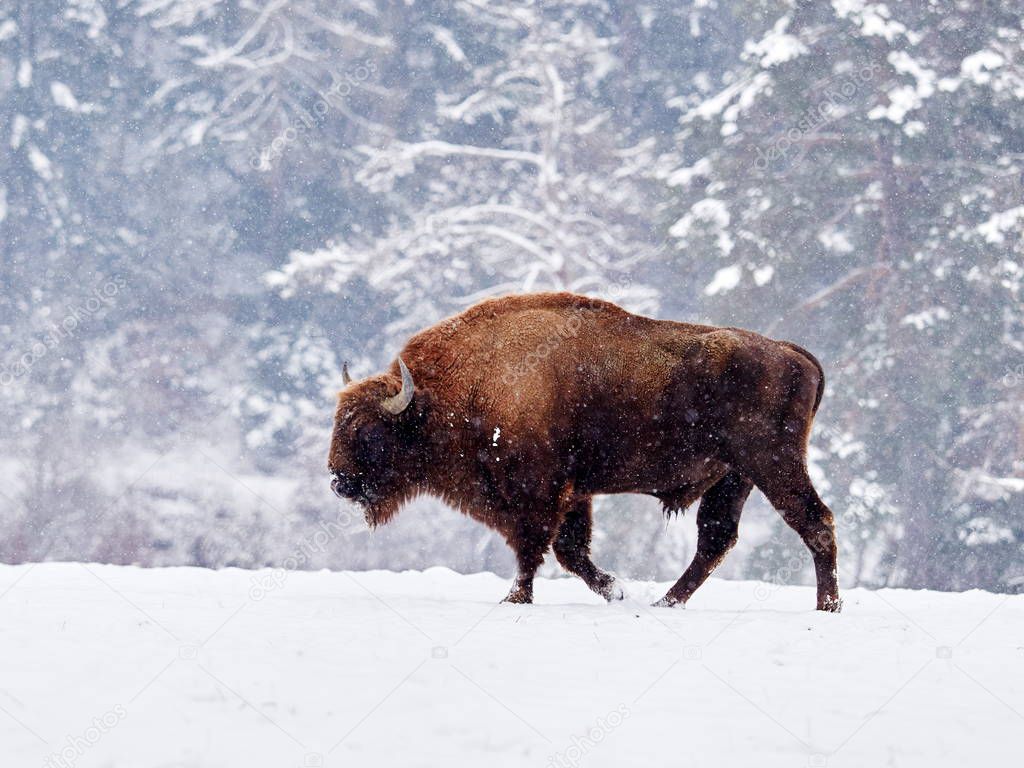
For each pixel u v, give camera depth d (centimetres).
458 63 16512
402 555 13275
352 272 12800
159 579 4594
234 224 16688
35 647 2602
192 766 1839
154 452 14350
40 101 16788
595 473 3862
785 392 3834
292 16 16475
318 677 2398
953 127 11406
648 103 17262
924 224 11275
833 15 11600
